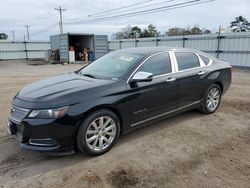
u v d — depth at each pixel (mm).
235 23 44719
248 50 15156
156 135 4160
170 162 3268
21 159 3377
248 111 5527
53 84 3701
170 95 4281
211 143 3848
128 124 3766
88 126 3283
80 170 3100
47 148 3086
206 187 2730
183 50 4773
